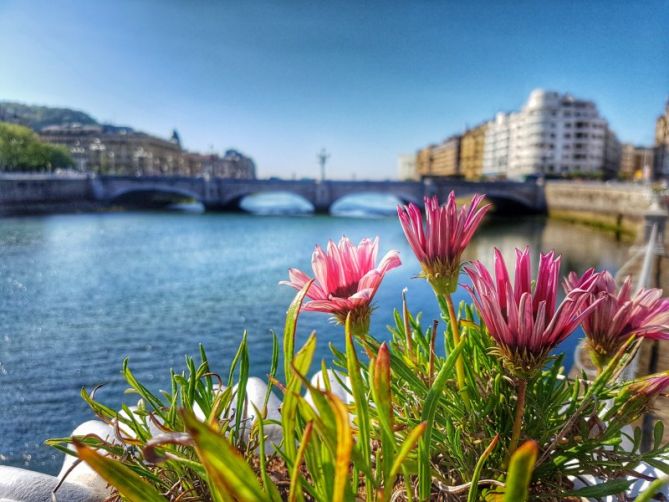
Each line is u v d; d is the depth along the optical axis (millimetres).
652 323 1094
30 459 8992
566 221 56094
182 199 102688
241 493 657
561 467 1094
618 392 1167
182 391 1199
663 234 17938
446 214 1038
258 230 52438
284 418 827
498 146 106000
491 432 1119
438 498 1073
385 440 818
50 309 20094
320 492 812
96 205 72375
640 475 1072
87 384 12438
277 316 18375
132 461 1160
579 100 92188
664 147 88938
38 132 126625
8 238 42875
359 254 1119
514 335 916
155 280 26188
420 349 1417
